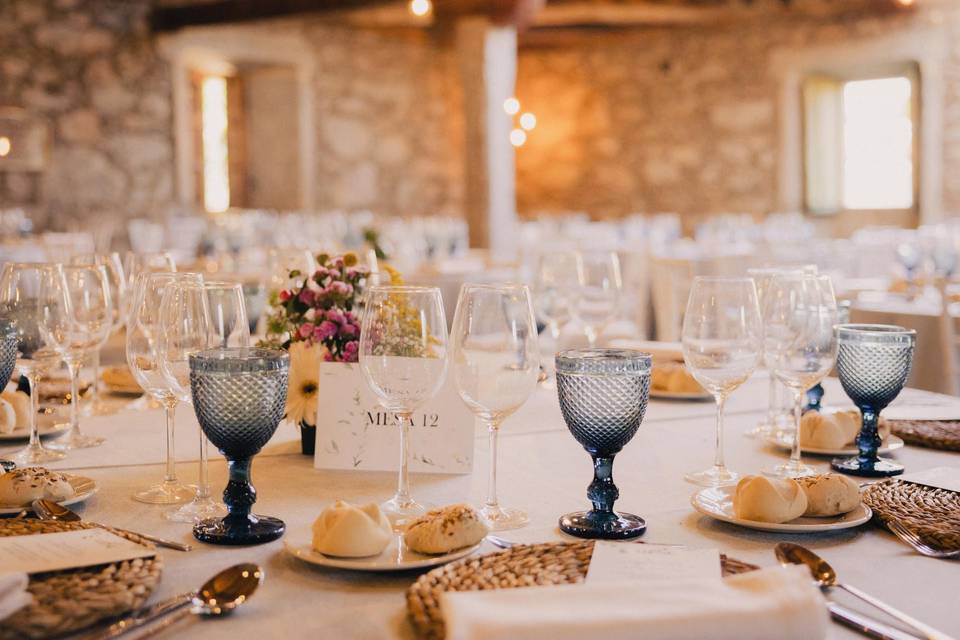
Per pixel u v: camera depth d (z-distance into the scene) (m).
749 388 1.88
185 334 1.10
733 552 0.95
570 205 12.18
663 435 1.48
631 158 11.74
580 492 1.18
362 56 11.01
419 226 8.10
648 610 0.66
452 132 11.90
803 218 10.52
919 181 9.64
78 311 1.44
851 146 10.28
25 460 1.32
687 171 11.35
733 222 8.95
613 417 0.99
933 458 1.32
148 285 1.17
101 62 9.23
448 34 11.45
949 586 0.86
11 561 0.83
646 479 1.23
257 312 2.18
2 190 8.79
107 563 0.84
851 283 4.55
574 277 2.22
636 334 3.33
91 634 0.73
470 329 1.03
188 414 1.67
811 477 1.03
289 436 1.51
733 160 11.00
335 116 10.84
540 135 12.27
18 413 1.50
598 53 11.84
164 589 0.85
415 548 0.91
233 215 9.38
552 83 12.15
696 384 1.74
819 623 0.66
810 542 0.98
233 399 0.96
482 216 8.06
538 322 3.06
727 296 1.18
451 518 0.90
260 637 0.75
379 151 11.26
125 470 1.29
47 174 9.00
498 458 1.36
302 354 1.34
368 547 0.89
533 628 0.63
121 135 9.37
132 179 9.45
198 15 9.22
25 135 8.84
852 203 10.29
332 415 1.30
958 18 9.34
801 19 10.34
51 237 6.80
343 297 1.35
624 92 11.73
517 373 1.03
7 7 8.78
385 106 11.26
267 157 10.58
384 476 1.26
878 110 10.09
